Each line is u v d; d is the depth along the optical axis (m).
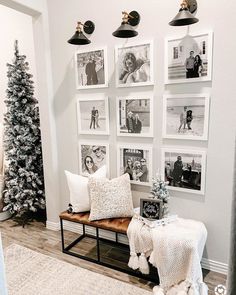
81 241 2.97
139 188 2.67
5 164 3.51
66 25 2.79
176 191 2.47
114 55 2.57
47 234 3.16
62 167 3.17
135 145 2.61
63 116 3.03
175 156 2.42
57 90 3.01
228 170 2.20
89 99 2.79
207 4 2.07
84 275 2.36
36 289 2.19
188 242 1.94
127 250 2.77
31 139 3.29
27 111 3.26
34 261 2.58
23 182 3.31
